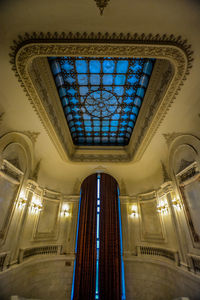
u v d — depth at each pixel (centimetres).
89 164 937
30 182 666
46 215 809
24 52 363
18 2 287
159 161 761
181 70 405
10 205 539
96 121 827
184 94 470
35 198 726
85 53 372
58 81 593
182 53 363
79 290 727
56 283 716
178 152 621
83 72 568
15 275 534
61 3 289
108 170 996
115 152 965
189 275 502
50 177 866
